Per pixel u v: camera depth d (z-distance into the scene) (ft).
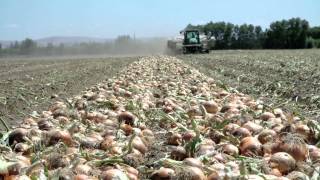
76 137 5.64
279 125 6.10
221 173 4.03
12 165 4.11
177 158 5.05
